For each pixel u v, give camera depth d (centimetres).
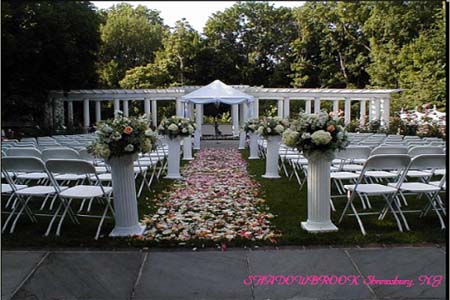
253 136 1140
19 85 1633
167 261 345
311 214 429
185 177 797
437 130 1380
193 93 1398
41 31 1527
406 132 1544
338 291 291
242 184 711
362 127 1645
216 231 425
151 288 298
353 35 2661
